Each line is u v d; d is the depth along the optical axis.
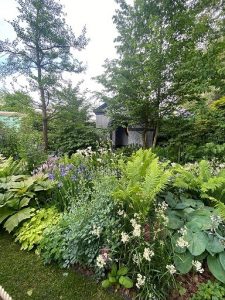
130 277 1.68
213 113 5.14
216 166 3.72
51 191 2.94
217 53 4.32
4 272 1.89
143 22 6.30
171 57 5.23
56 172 3.13
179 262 1.67
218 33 4.91
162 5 5.93
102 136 7.79
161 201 2.15
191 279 1.65
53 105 8.26
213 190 2.19
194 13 5.34
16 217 2.47
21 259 2.06
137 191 1.90
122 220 1.87
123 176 2.55
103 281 1.69
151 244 1.67
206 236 1.75
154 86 5.71
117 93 6.36
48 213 2.53
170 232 1.79
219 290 1.54
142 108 6.10
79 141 7.63
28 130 7.37
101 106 9.68
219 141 5.03
